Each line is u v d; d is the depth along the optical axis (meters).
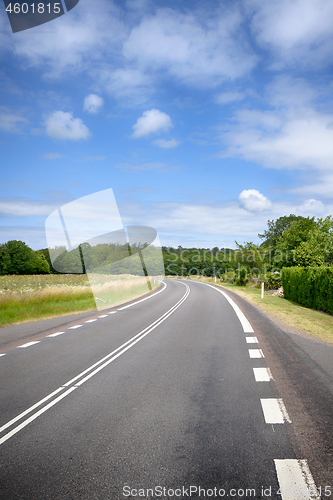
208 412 3.84
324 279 12.98
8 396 4.49
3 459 2.94
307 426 3.45
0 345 7.63
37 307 13.91
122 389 4.69
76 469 2.77
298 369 5.33
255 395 4.32
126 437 3.30
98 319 11.38
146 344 7.53
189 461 2.85
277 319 10.57
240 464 2.79
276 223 52.03
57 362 6.14
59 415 3.86
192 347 7.14
